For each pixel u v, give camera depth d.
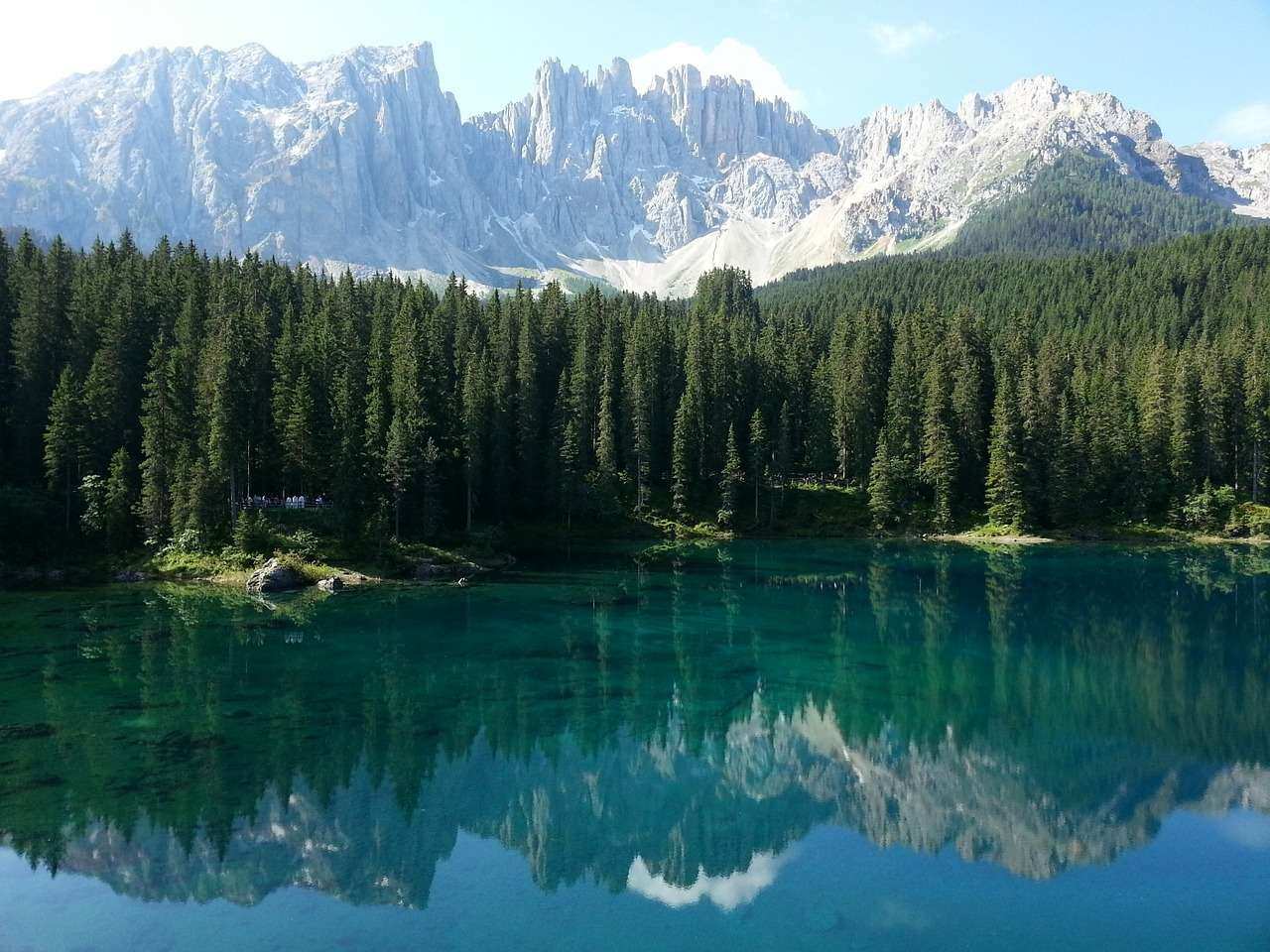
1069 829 29.83
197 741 36.62
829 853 28.05
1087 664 51.62
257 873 25.80
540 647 54.88
